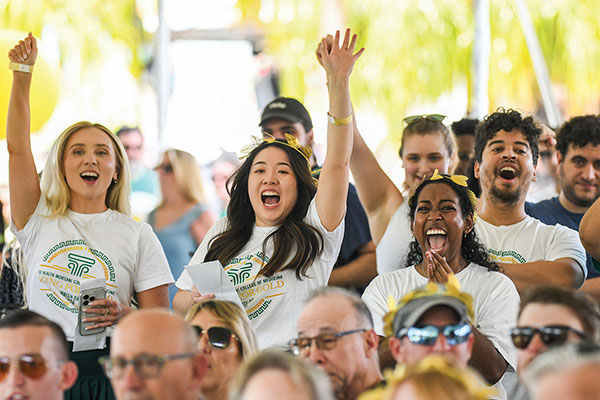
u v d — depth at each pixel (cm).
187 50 2247
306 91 2323
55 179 845
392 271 861
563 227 910
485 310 791
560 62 2239
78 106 2248
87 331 791
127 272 842
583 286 891
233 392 492
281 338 791
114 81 2267
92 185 845
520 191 905
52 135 2217
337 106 809
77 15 2258
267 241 823
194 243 1280
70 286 823
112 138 867
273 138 860
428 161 1002
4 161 1766
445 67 2302
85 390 785
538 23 2236
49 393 646
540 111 2222
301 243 811
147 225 867
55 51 2178
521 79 2222
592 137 988
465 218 827
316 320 650
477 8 1905
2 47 1095
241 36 2292
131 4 2297
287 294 801
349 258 970
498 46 2222
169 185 1294
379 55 2330
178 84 2219
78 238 835
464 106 2292
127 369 581
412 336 616
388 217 948
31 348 641
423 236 824
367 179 950
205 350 712
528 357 610
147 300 850
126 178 877
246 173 851
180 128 2191
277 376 483
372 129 2330
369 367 654
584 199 993
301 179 840
